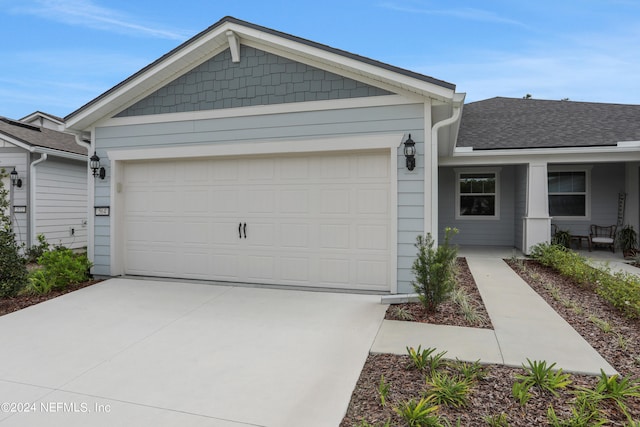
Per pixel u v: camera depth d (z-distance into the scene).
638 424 2.24
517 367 3.22
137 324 4.45
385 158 5.59
